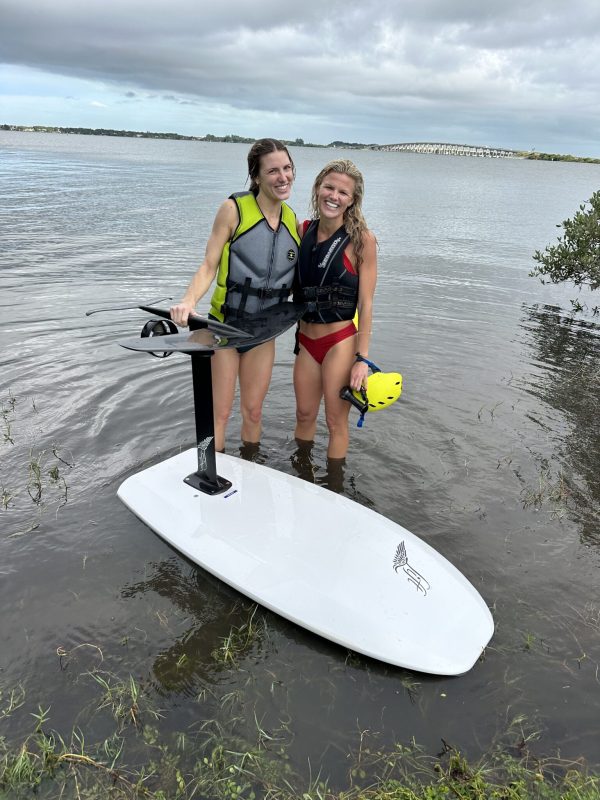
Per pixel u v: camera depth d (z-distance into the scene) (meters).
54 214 14.62
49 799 1.98
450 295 8.91
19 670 2.46
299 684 2.44
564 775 2.11
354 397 3.75
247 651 2.60
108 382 5.18
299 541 3.03
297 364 4.06
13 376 5.22
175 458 3.73
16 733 2.20
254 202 3.54
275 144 3.35
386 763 2.12
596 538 3.45
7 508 3.51
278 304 3.85
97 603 2.83
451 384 5.55
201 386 3.16
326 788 2.03
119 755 2.13
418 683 2.46
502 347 6.66
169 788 2.02
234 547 3.00
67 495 3.65
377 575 2.82
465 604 2.72
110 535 3.32
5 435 4.28
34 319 6.72
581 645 2.67
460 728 2.27
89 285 8.29
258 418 4.28
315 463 4.14
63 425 4.45
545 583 3.06
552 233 15.70
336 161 3.37
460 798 2.01
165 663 2.52
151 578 3.01
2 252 10.04
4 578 2.96
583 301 8.88
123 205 17.03
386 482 3.93
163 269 9.46
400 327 7.20
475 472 4.07
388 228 15.87
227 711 2.30
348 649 2.59
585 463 4.25
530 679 2.49
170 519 3.21
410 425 4.71
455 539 3.38
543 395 5.38
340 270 3.60
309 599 2.71
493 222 17.80
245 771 2.07
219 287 3.77
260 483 3.50
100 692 2.37
